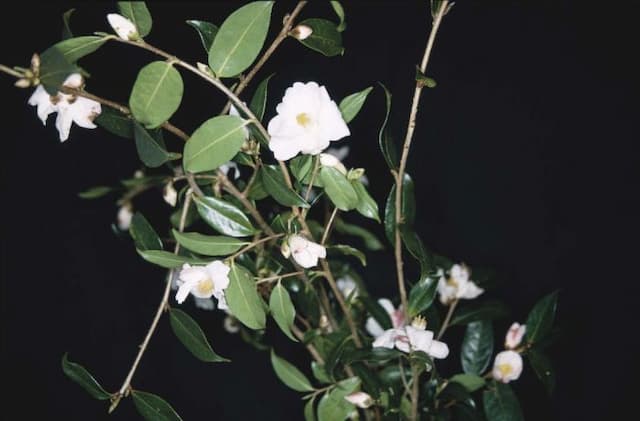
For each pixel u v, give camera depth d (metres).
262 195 1.06
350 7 1.62
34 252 1.62
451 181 1.64
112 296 1.61
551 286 1.62
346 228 1.23
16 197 1.62
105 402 1.58
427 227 1.63
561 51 1.65
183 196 1.12
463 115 1.64
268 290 1.09
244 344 1.55
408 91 1.62
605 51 1.65
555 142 1.65
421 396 1.12
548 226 1.63
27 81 0.92
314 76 1.60
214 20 1.57
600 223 1.63
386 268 1.53
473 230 1.64
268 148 0.99
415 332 1.06
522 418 1.11
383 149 1.01
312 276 1.08
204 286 1.00
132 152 1.61
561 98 1.65
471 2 1.65
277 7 1.56
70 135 1.61
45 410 1.60
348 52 1.62
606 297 1.62
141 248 1.04
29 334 1.62
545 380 1.12
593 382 1.58
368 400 1.08
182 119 1.46
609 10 1.65
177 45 1.56
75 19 1.58
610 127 1.64
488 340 1.15
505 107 1.65
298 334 1.11
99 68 1.54
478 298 1.54
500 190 1.64
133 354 1.59
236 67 0.96
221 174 1.05
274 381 1.55
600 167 1.64
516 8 1.65
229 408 1.56
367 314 1.17
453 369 1.43
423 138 1.63
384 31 1.63
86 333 1.61
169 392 1.58
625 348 1.60
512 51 1.65
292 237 0.99
